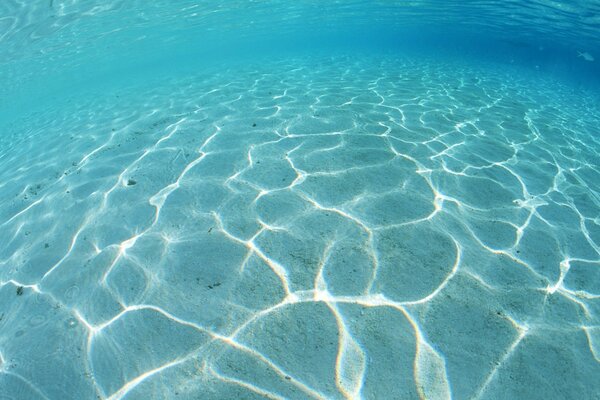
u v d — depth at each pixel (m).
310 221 3.75
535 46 28.67
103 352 2.57
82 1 11.54
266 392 2.26
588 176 5.25
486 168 5.02
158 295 2.99
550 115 8.84
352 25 30.06
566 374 2.39
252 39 40.59
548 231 3.79
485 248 3.47
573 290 3.06
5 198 5.14
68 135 7.90
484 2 16.66
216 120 6.92
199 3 15.46
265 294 2.95
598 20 15.88
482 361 2.45
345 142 5.55
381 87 10.33
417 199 4.14
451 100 9.07
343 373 2.36
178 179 4.68
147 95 11.66
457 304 2.86
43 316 2.93
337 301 2.87
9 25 11.69
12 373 2.50
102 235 3.80
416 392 2.25
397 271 3.14
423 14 21.70
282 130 6.08
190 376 2.37
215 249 3.43
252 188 4.35
